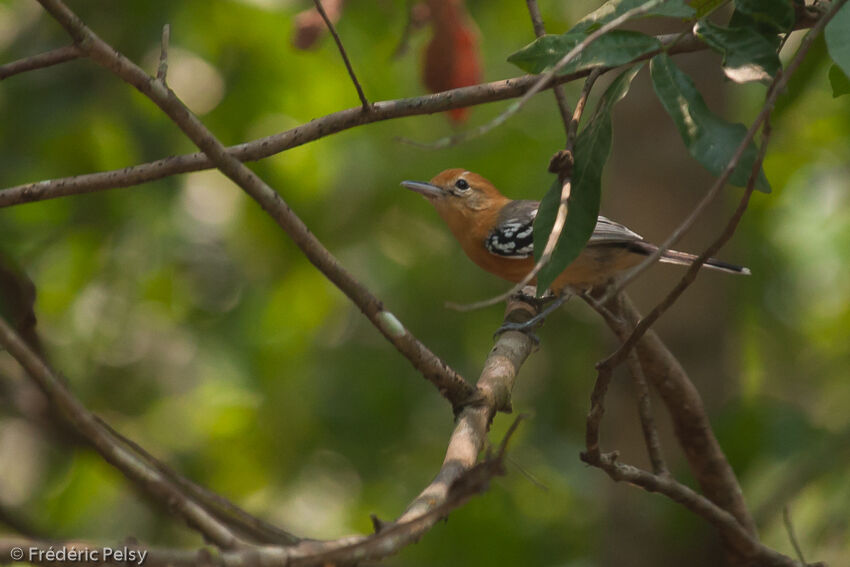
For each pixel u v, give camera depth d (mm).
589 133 5266
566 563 13719
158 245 14594
